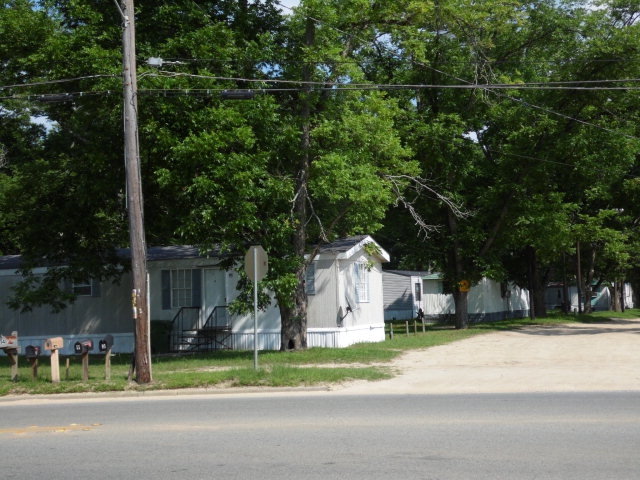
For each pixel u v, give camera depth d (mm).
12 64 21953
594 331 31391
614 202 42062
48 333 28219
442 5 27656
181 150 18875
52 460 8812
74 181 23609
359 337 27203
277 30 22906
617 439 9242
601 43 29219
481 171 34531
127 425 11305
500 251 37094
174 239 29312
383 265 52594
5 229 28625
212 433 10281
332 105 22344
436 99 33375
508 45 33281
